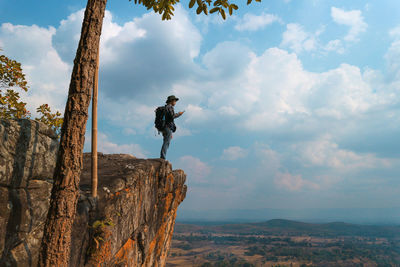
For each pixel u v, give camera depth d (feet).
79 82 12.73
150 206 26.86
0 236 10.93
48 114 28.53
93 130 17.78
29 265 11.91
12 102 23.53
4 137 11.50
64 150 12.22
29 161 12.82
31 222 12.60
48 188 14.07
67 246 11.96
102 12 13.57
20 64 24.22
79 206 15.96
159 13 20.12
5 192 11.39
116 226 19.15
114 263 19.10
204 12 17.37
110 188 19.38
